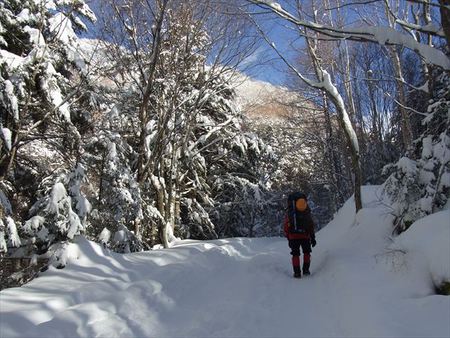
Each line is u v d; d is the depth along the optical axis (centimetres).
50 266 638
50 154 1198
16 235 730
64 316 444
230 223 2197
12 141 951
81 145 1086
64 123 1002
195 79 1445
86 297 520
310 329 461
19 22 959
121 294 527
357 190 946
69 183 729
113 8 1157
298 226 709
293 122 2620
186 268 693
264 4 549
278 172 2673
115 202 1023
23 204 1141
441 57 530
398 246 583
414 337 364
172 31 1223
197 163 1711
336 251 768
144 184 1255
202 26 1229
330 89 935
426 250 523
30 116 1004
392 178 723
